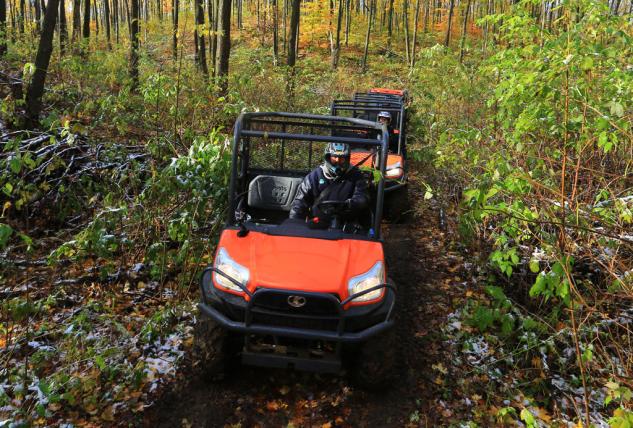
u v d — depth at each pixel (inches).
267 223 173.5
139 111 332.2
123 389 131.0
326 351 129.3
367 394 135.3
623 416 87.5
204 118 308.3
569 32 123.5
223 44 450.6
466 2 1021.2
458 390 138.6
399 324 174.2
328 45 1515.7
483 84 314.0
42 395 113.4
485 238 212.7
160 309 168.6
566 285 110.0
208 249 206.1
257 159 187.6
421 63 419.2
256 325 121.6
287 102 491.8
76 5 646.5
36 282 180.2
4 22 475.8
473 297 192.4
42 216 225.0
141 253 208.7
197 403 129.0
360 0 1881.2
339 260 132.6
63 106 356.8
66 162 241.9
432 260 231.3
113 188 226.4
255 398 132.3
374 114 385.4
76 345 136.3
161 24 344.2
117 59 434.9
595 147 169.8
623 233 135.9
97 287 183.8
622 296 127.9
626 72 134.2
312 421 125.0
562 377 144.4
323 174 162.4
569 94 126.1
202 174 188.4
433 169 286.0
